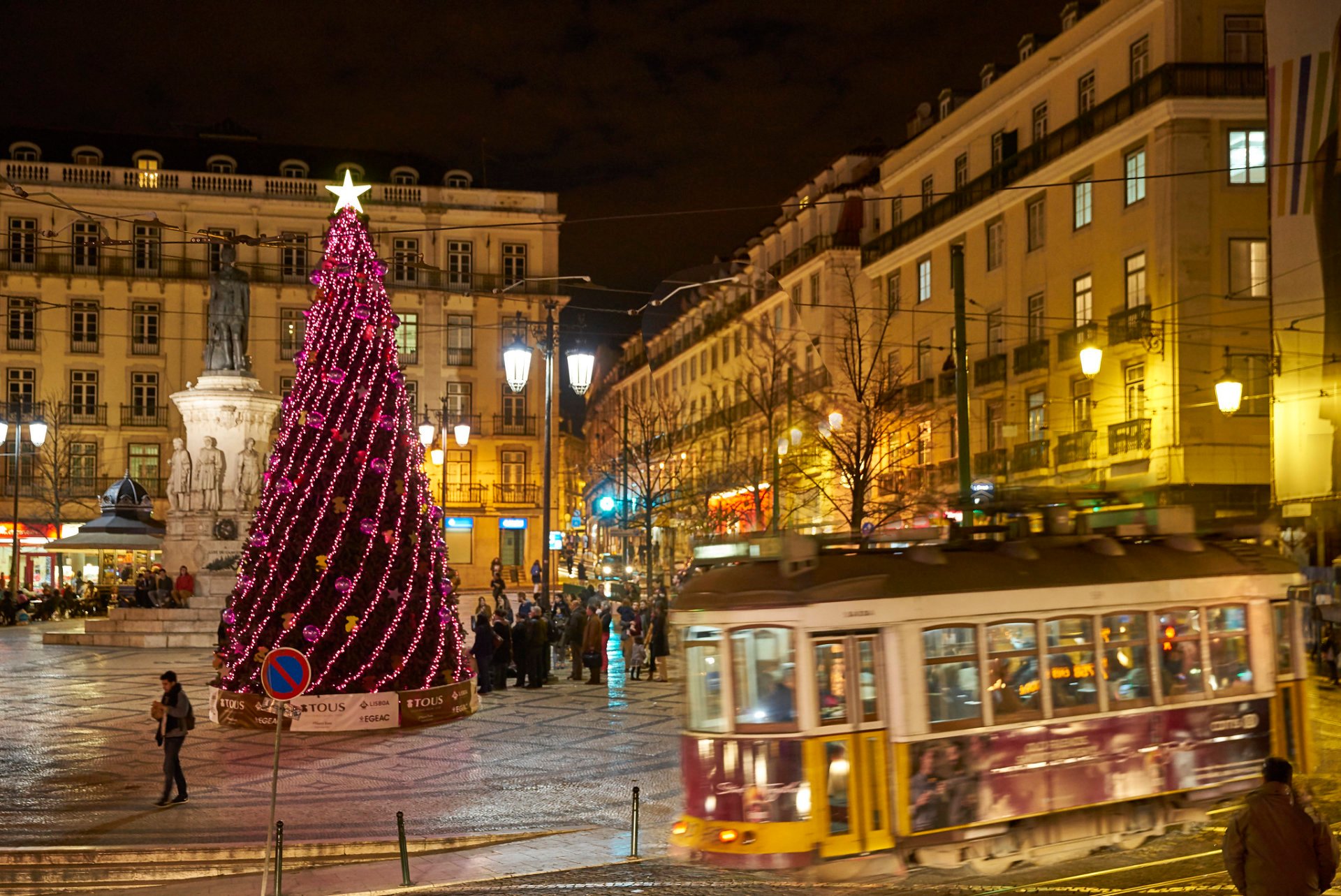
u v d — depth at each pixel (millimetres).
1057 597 10414
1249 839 6551
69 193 55688
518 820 12367
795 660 9344
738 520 46000
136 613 30141
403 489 18391
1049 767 10133
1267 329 29688
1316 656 23438
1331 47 27203
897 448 35344
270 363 57344
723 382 56438
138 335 56594
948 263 40250
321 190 58125
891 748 9469
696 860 9516
